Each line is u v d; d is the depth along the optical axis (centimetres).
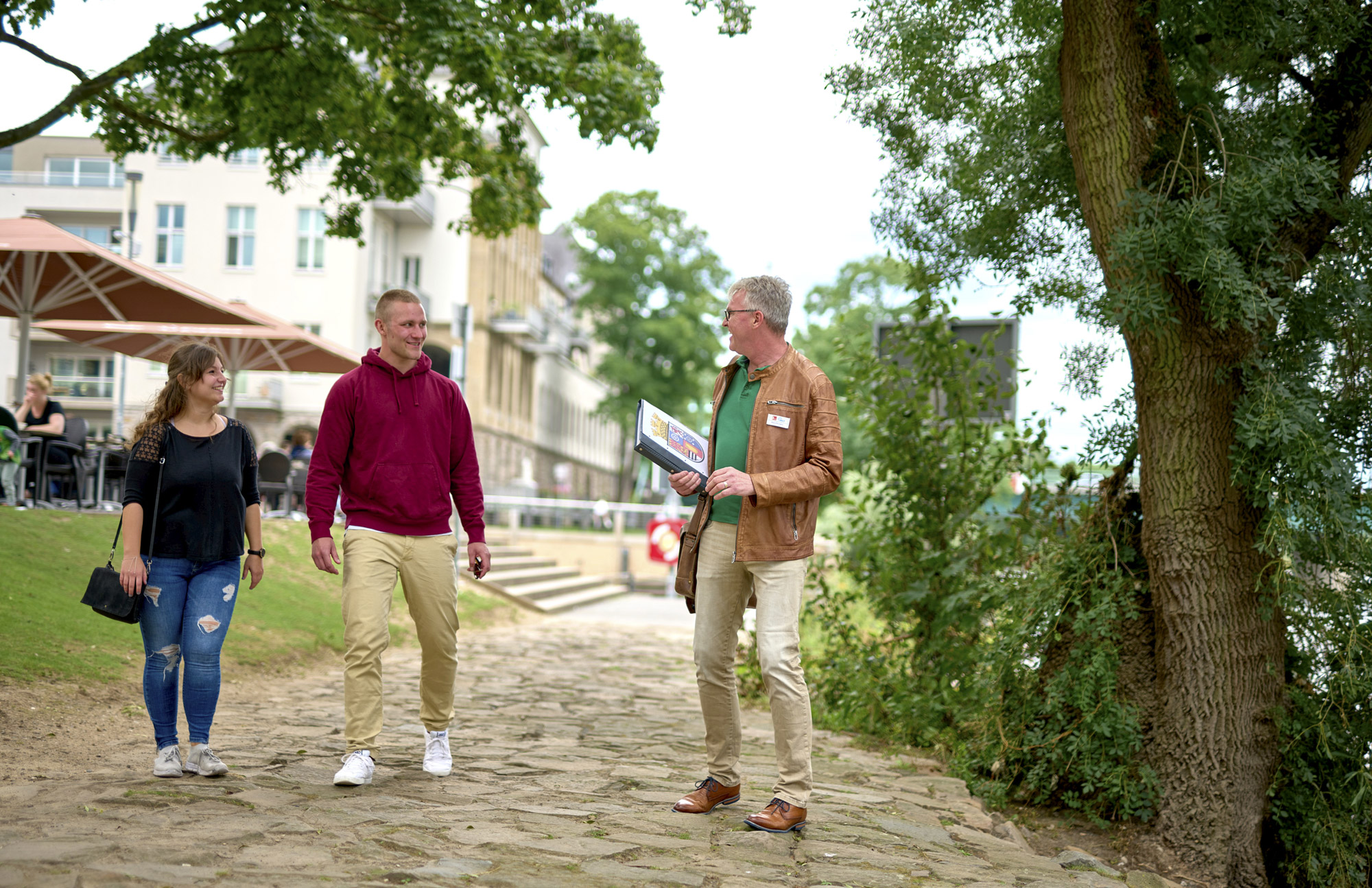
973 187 656
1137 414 560
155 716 438
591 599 1855
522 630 1295
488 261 3834
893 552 774
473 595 1441
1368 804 533
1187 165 530
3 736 498
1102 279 665
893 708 724
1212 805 520
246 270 3325
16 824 354
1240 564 529
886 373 770
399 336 457
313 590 1120
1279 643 543
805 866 383
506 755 548
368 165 1193
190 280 3338
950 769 628
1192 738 530
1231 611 527
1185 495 531
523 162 1203
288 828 368
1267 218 487
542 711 717
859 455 817
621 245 4784
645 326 4697
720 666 445
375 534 457
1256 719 529
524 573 1738
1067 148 620
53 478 1273
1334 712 542
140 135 1120
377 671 455
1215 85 585
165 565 438
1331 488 499
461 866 342
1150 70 541
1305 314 532
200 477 440
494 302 3997
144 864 315
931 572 753
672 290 4891
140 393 3338
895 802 525
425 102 1127
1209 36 573
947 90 647
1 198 3491
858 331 798
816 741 704
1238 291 471
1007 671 613
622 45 1116
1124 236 491
